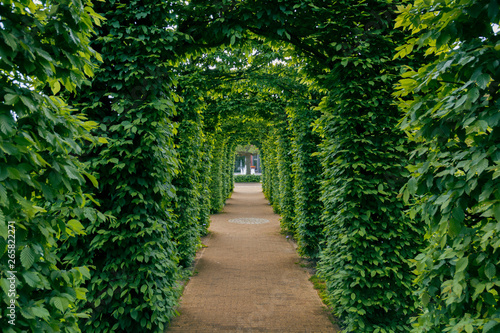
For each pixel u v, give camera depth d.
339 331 3.57
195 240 6.28
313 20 3.37
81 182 1.76
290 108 6.57
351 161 3.48
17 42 1.40
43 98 1.56
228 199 20.56
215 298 4.67
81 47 1.89
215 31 3.29
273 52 6.33
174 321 3.92
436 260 1.96
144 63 3.12
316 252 6.57
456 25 1.73
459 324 1.61
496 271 1.59
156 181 3.23
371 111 3.42
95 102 3.13
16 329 1.33
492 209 1.51
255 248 7.89
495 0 1.54
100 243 2.91
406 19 2.05
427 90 2.02
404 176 3.28
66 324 1.75
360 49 3.28
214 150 13.52
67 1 1.70
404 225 3.40
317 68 4.03
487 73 1.65
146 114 3.12
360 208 3.45
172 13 3.21
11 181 1.36
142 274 3.08
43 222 1.56
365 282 3.22
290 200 8.59
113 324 3.14
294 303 4.48
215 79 6.39
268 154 16.50
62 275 1.65
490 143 1.60
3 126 1.29
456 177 1.77
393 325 3.27
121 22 3.21
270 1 3.26
